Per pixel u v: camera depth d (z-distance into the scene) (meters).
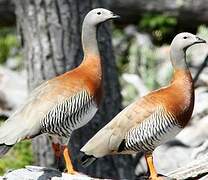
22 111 11.67
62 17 15.23
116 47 21.89
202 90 18.55
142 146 11.55
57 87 11.73
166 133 11.56
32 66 15.37
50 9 15.23
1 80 20.11
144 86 20.00
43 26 15.26
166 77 20.36
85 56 12.09
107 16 12.08
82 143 15.03
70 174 11.64
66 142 11.88
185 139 16.61
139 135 11.47
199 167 12.21
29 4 15.34
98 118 15.16
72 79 11.81
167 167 15.77
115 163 15.30
